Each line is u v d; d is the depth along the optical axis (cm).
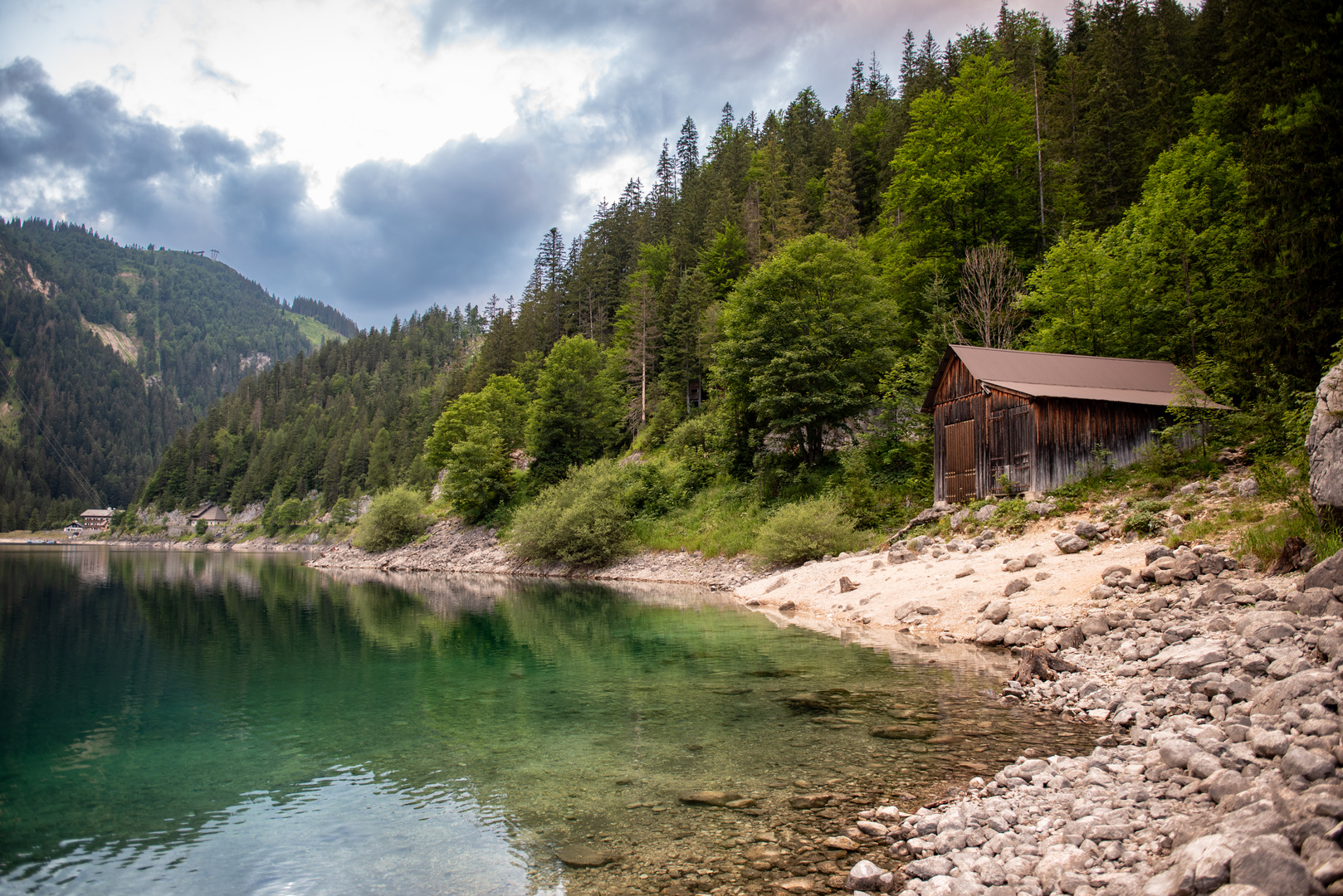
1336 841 410
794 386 3447
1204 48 4662
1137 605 1275
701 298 6206
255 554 9819
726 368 3725
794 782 735
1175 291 2777
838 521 2816
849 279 3650
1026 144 4253
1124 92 4453
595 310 8725
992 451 2402
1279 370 1928
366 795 748
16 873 584
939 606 1680
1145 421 2189
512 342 9119
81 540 16538
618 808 687
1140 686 934
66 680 1366
